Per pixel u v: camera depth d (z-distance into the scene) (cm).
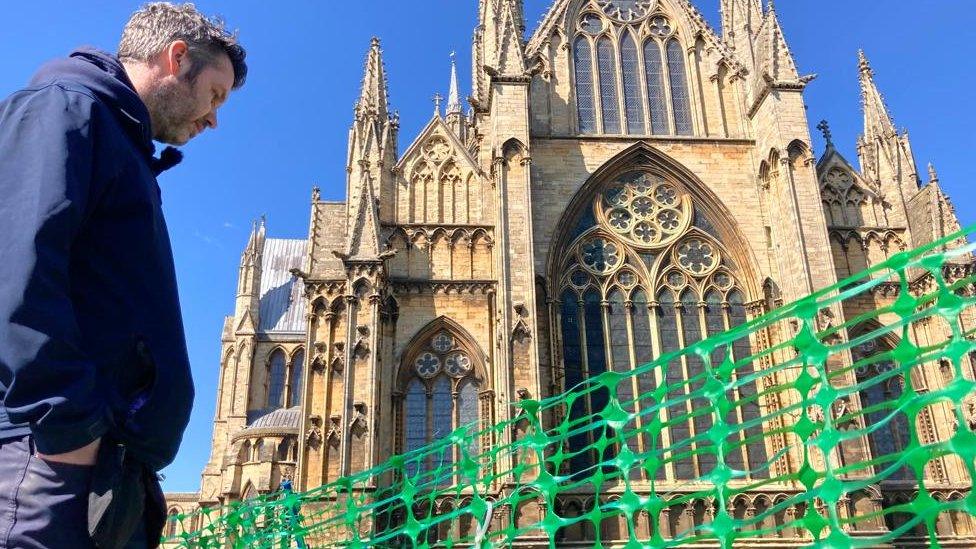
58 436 455
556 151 5462
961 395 768
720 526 929
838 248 5322
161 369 538
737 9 5969
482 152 5528
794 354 4912
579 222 5372
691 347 1035
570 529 4381
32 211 462
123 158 549
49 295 452
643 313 5178
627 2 6078
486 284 5062
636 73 5872
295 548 2128
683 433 4816
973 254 4922
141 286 548
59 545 482
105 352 523
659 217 5441
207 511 2098
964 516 4497
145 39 642
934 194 5172
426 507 4447
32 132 498
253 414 9300
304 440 4556
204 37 658
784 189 5181
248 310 9706
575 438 4750
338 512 4044
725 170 5519
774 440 4762
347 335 4662
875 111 5878
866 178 5631
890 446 4697
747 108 5678
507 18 5497
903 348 838
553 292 5081
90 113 529
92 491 494
